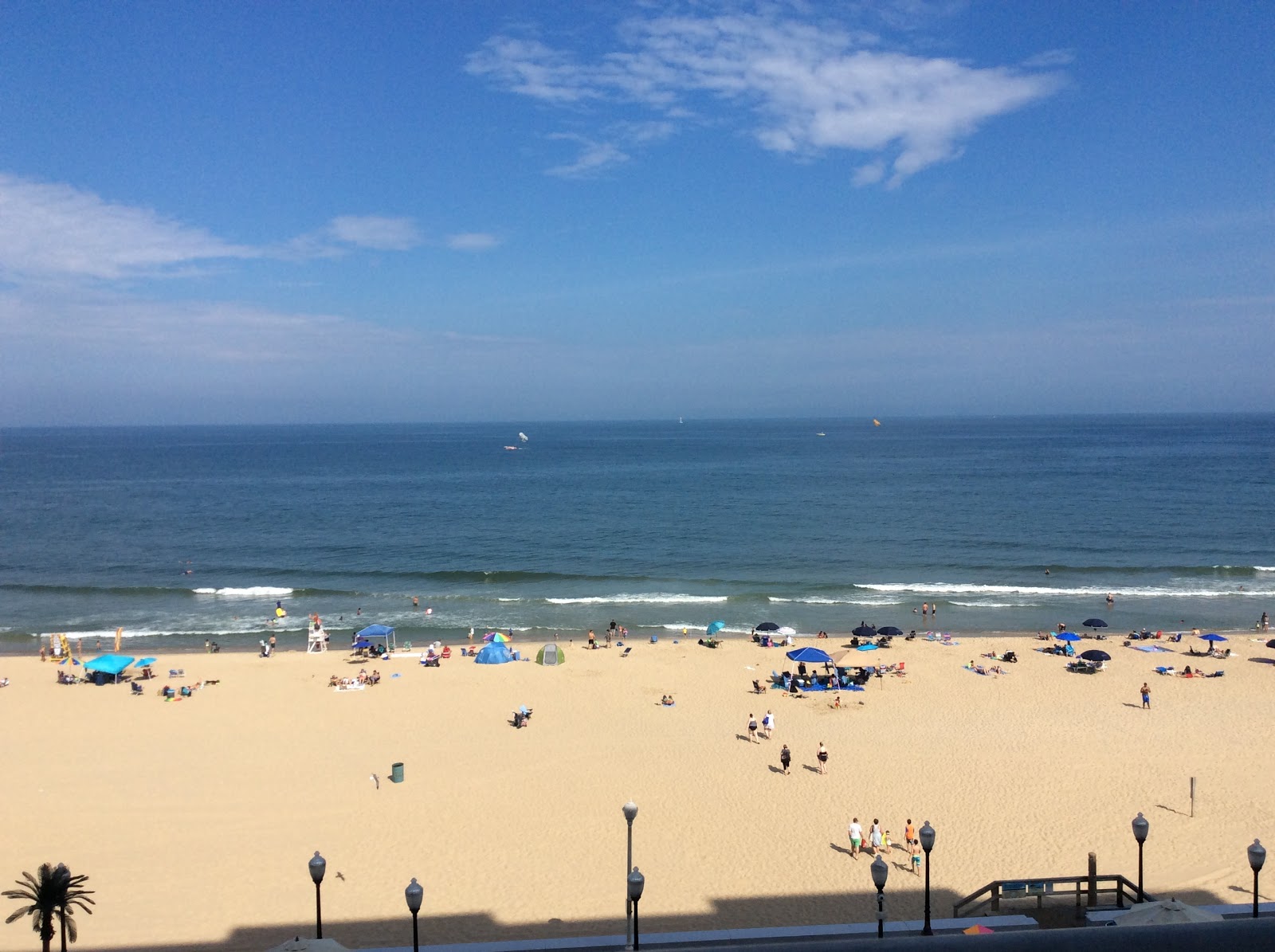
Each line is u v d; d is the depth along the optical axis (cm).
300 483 14825
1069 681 3891
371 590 6519
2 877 2206
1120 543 8019
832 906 2064
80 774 2877
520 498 12212
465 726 3366
